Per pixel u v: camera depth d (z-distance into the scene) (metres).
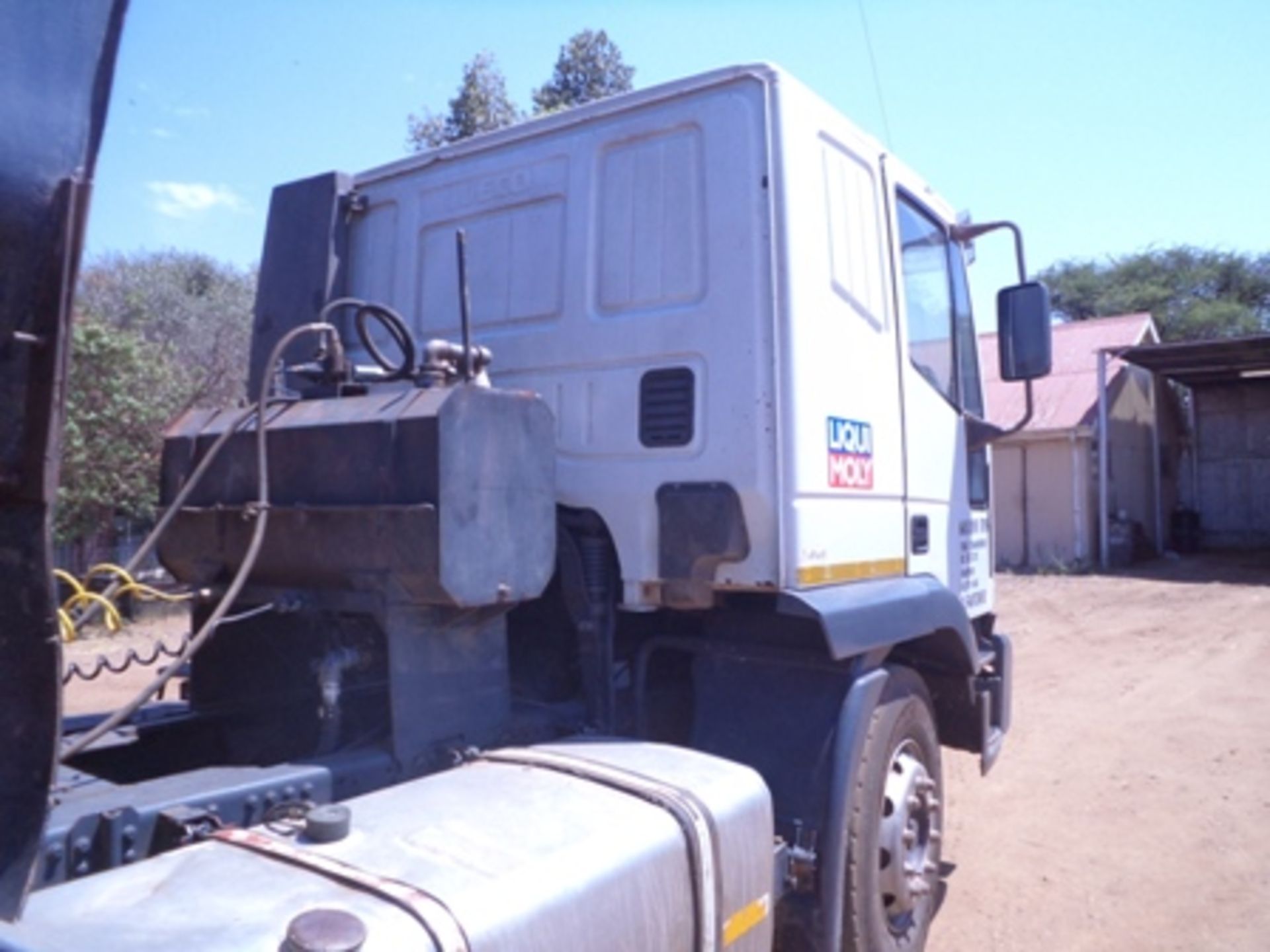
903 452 4.25
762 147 3.47
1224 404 27.30
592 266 3.78
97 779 2.67
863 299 3.95
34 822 1.74
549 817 2.40
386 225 4.42
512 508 2.93
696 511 3.38
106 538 12.91
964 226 5.11
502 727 3.12
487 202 4.11
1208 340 20.86
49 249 1.68
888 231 4.23
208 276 22.72
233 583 2.97
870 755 3.59
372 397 3.04
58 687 1.75
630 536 3.55
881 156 4.23
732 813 2.75
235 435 3.23
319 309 4.38
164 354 15.23
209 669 3.40
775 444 3.34
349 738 3.13
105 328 13.22
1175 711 9.16
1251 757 7.63
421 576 2.73
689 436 3.47
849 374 3.79
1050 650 12.46
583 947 2.15
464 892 2.01
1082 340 26.30
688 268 3.56
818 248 3.61
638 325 3.62
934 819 4.18
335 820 2.16
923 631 3.92
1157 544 25.47
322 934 1.73
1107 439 22.95
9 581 1.71
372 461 2.86
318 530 2.92
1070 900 5.16
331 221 4.41
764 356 3.38
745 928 2.76
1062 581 19.91
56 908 1.83
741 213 3.47
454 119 19.17
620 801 2.56
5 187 1.64
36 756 1.74
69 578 2.75
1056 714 9.11
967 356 5.20
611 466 3.62
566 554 3.61
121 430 12.77
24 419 1.67
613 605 3.65
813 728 3.50
